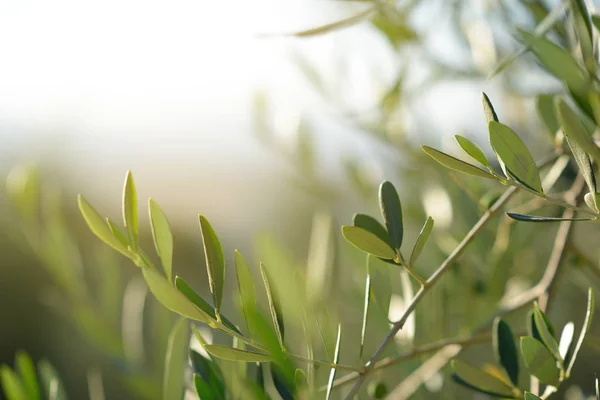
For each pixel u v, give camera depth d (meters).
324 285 0.87
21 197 1.13
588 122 0.79
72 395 6.14
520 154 0.66
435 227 1.06
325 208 1.16
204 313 0.68
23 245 1.25
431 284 0.71
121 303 1.10
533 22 0.89
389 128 1.16
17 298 6.80
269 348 0.65
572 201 0.85
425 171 1.14
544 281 0.86
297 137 1.13
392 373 1.05
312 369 0.72
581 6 0.65
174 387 0.77
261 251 0.79
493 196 0.90
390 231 0.71
